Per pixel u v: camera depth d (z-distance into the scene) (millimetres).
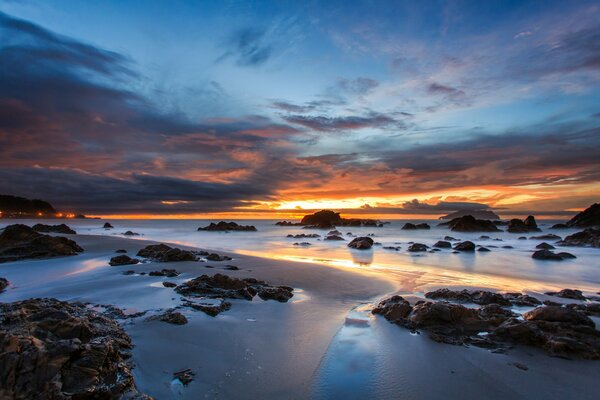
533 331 8773
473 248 33312
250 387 6465
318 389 6492
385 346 8562
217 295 12516
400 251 33688
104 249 27938
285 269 19562
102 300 11781
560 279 19312
